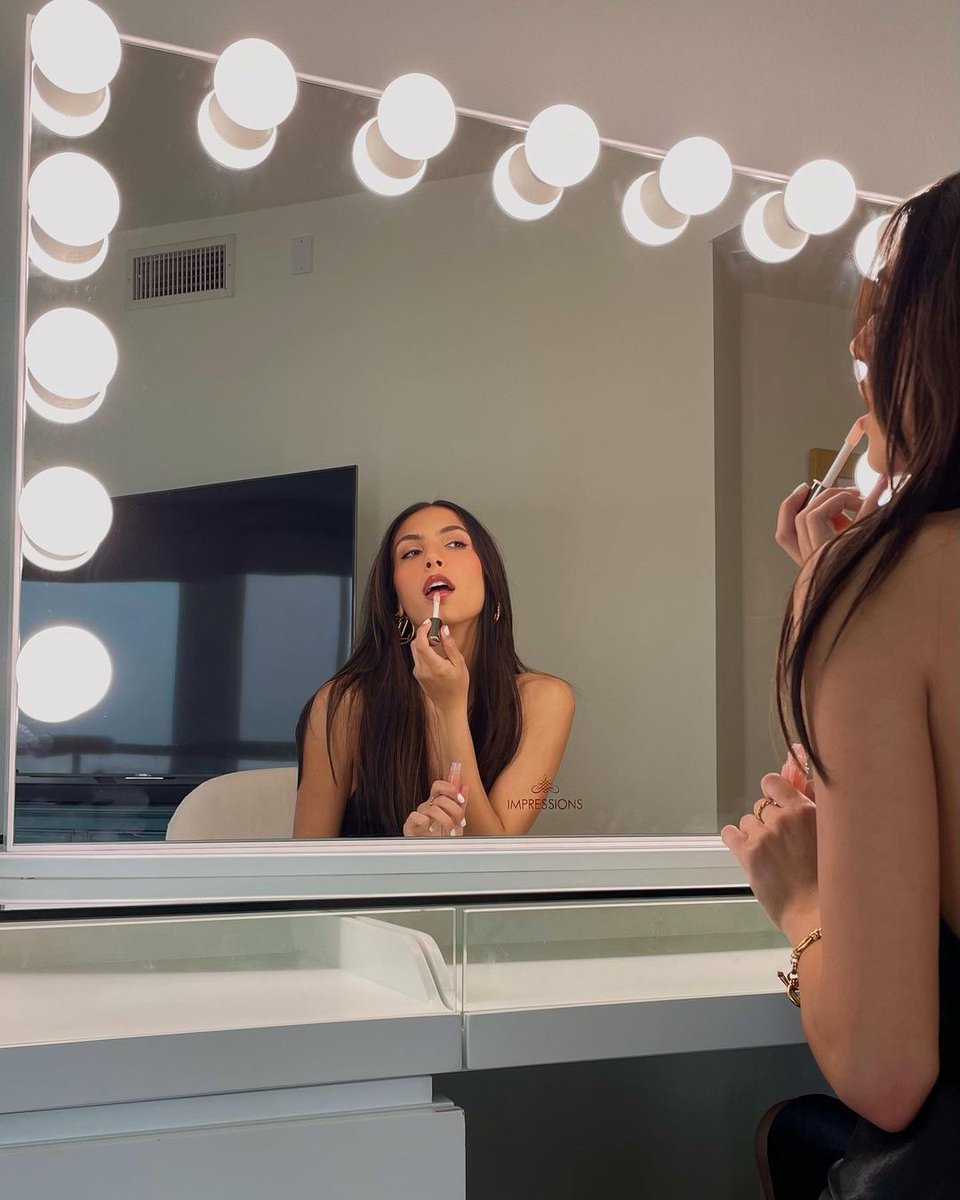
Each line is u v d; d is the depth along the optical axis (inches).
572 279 50.4
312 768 45.2
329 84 46.8
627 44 55.0
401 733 46.5
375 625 46.7
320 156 46.8
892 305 29.5
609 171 50.9
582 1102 53.3
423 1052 31.0
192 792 43.5
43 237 42.6
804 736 26.7
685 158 50.6
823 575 26.9
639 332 51.4
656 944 37.9
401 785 46.3
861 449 54.7
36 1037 28.1
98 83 42.2
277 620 45.3
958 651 25.2
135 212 44.1
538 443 49.6
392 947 33.7
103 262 43.6
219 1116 29.4
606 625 50.0
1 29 45.2
